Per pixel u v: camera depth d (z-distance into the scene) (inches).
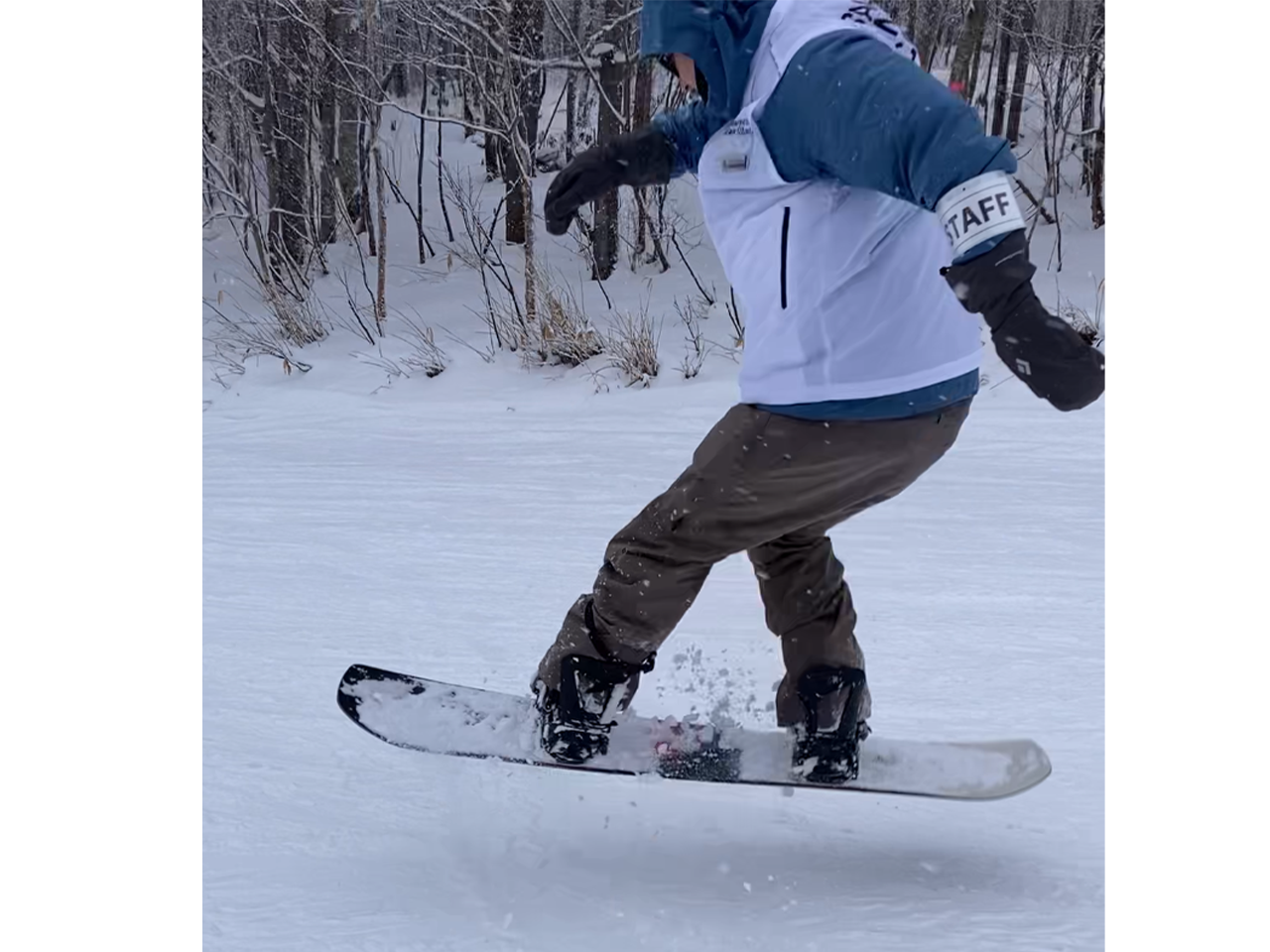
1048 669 145.4
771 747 100.7
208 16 645.3
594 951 77.7
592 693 97.0
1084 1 637.9
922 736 123.3
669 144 107.0
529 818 102.6
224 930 80.5
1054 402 76.5
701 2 88.6
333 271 646.5
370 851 94.8
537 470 308.3
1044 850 97.6
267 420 408.2
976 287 76.9
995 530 230.2
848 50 83.0
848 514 94.0
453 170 742.5
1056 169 633.6
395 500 270.8
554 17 564.4
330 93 644.7
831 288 86.5
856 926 81.7
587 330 457.7
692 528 92.3
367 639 159.8
